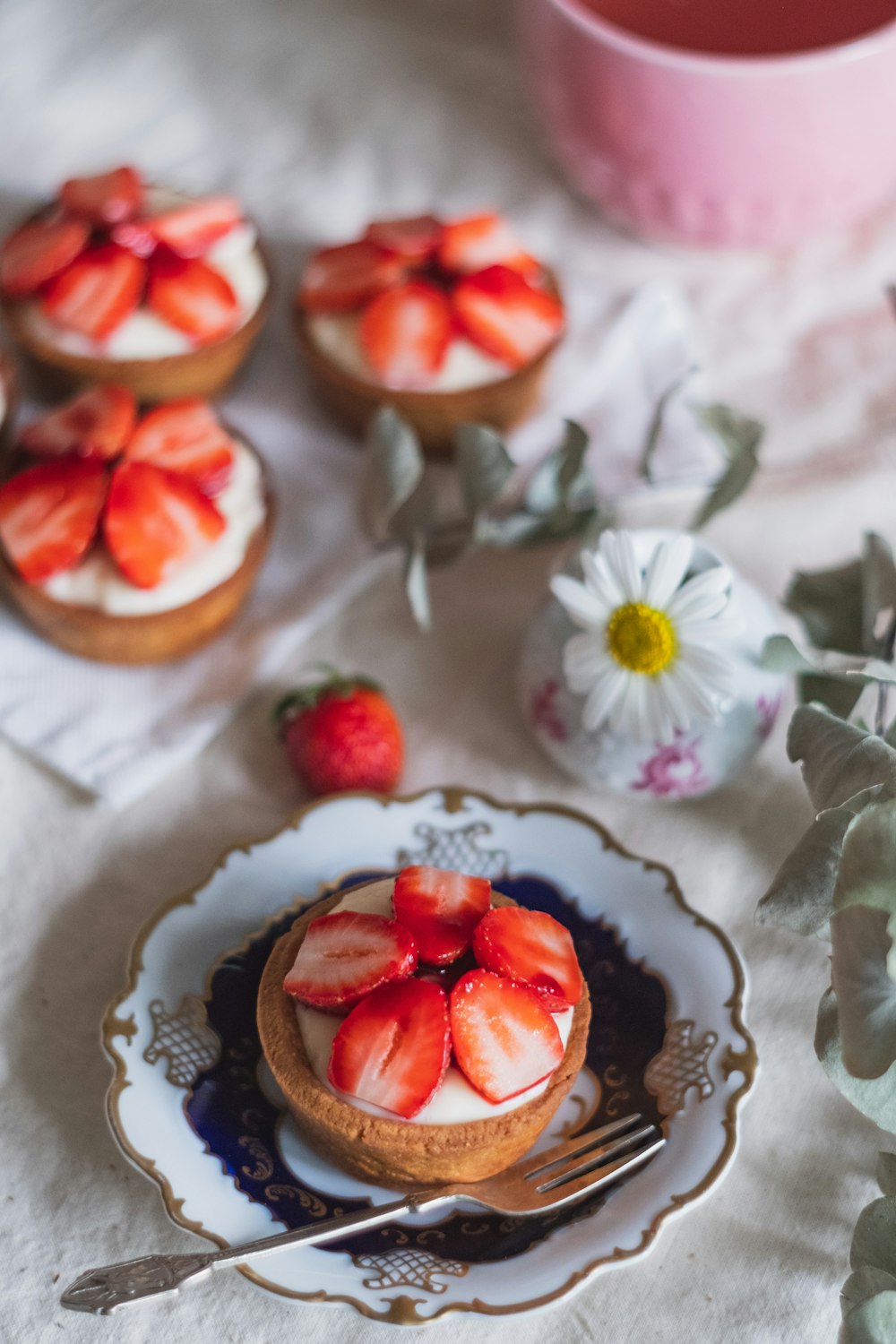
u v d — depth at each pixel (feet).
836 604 1.95
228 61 2.64
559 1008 1.73
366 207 2.51
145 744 2.03
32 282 2.20
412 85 2.64
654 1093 1.77
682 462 2.27
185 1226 1.67
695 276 2.46
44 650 2.11
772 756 2.04
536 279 2.30
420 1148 1.67
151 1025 1.79
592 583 1.86
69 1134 1.80
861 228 2.50
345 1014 1.72
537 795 2.03
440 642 2.14
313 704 1.98
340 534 2.20
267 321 2.37
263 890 1.87
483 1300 1.63
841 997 1.56
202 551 2.04
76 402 2.11
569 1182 1.71
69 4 2.67
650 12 2.35
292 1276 1.65
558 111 2.31
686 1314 1.71
